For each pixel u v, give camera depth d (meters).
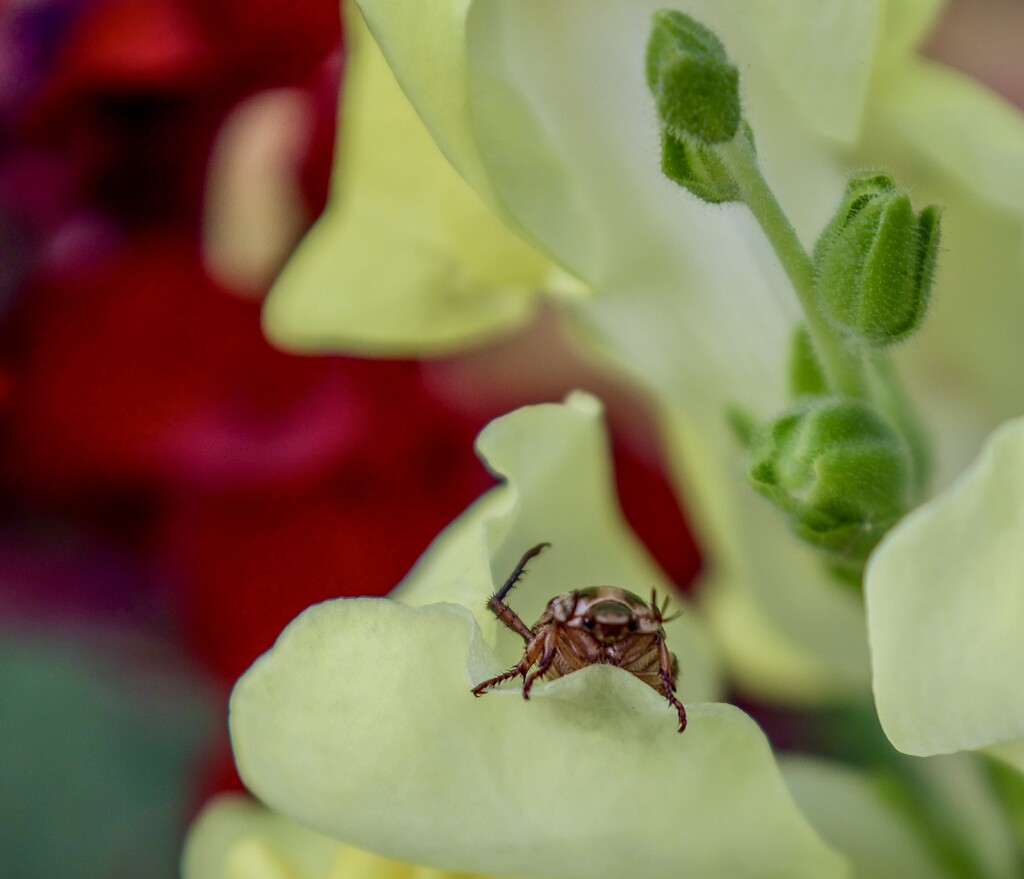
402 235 0.14
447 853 0.12
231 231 0.17
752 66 0.13
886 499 0.12
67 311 0.17
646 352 0.14
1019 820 0.13
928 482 0.13
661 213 0.14
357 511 0.17
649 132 0.13
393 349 0.14
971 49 0.21
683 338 0.14
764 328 0.14
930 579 0.11
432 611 0.12
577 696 0.11
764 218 0.12
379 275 0.14
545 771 0.12
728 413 0.14
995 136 0.13
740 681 0.15
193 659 0.17
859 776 0.14
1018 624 0.11
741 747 0.12
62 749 0.18
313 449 0.17
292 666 0.12
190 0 0.17
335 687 0.12
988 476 0.11
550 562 0.13
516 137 0.13
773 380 0.14
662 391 0.14
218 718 0.17
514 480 0.13
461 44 0.12
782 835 0.12
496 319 0.14
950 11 0.21
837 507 0.12
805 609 0.15
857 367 0.12
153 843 0.18
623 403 0.17
